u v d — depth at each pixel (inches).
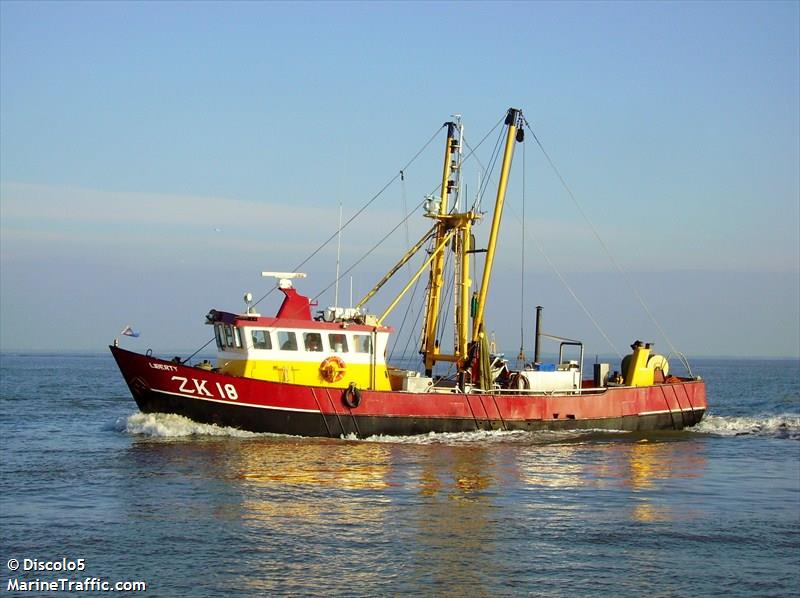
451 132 1865.2
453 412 1716.3
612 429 1888.5
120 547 954.1
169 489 1218.6
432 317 1889.8
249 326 1636.3
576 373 1923.0
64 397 3075.8
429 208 1840.6
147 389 1620.3
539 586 861.2
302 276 1704.0
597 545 994.1
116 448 1545.3
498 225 1846.7
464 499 1194.6
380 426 1657.2
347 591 837.2
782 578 897.5
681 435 1935.3
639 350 2020.2
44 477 1299.2
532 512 1133.7
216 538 987.3
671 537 1032.8
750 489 1333.7
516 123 1866.4
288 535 1002.1
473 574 887.7
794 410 2974.9
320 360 1672.0
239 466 1375.5
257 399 1600.6
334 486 1252.5
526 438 1754.4
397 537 1002.7
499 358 1897.1
